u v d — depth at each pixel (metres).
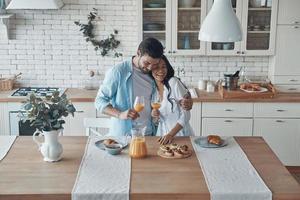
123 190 2.48
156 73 3.28
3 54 5.32
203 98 4.88
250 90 4.94
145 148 3.00
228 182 2.60
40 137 3.36
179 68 5.39
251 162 2.94
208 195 2.46
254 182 2.61
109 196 2.45
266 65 5.36
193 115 4.93
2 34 5.26
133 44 5.33
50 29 5.27
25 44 5.30
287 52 5.09
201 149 3.17
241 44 5.07
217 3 3.19
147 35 5.12
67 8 5.23
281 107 4.91
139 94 3.38
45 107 2.86
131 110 3.14
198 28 5.08
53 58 5.35
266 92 4.88
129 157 3.00
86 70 5.36
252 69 5.38
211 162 2.93
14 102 4.85
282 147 5.02
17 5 4.72
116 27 5.29
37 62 5.35
